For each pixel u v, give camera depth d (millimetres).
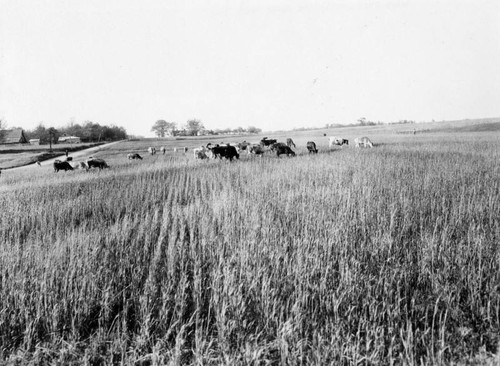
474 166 12859
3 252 5605
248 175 13406
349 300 4281
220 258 4984
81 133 90625
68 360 3611
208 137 94125
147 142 74250
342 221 6594
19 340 4023
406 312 3938
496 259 4902
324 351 3381
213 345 3783
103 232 6941
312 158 18594
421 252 5441
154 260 5230
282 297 4445
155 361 3289
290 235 6055
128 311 4543
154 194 10875
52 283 4637
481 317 3971
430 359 3371
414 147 23828
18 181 17328
